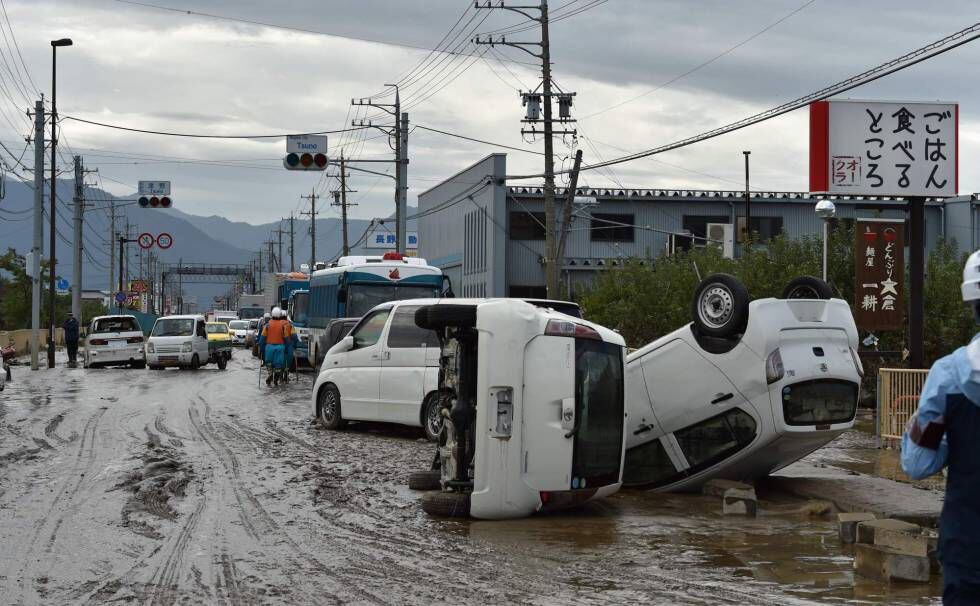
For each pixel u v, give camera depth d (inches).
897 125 656.4
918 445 156.9
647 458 474.9
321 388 703.7
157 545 344.8
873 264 704.4
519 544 352.8
